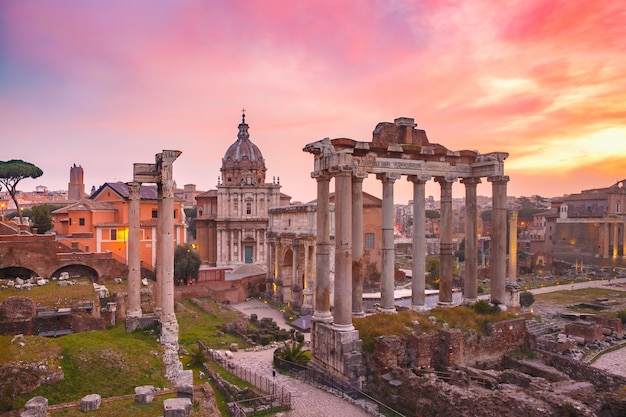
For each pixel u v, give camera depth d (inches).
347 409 1146.7
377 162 1520.7
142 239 3312.0
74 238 3149.6
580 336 2289.6
